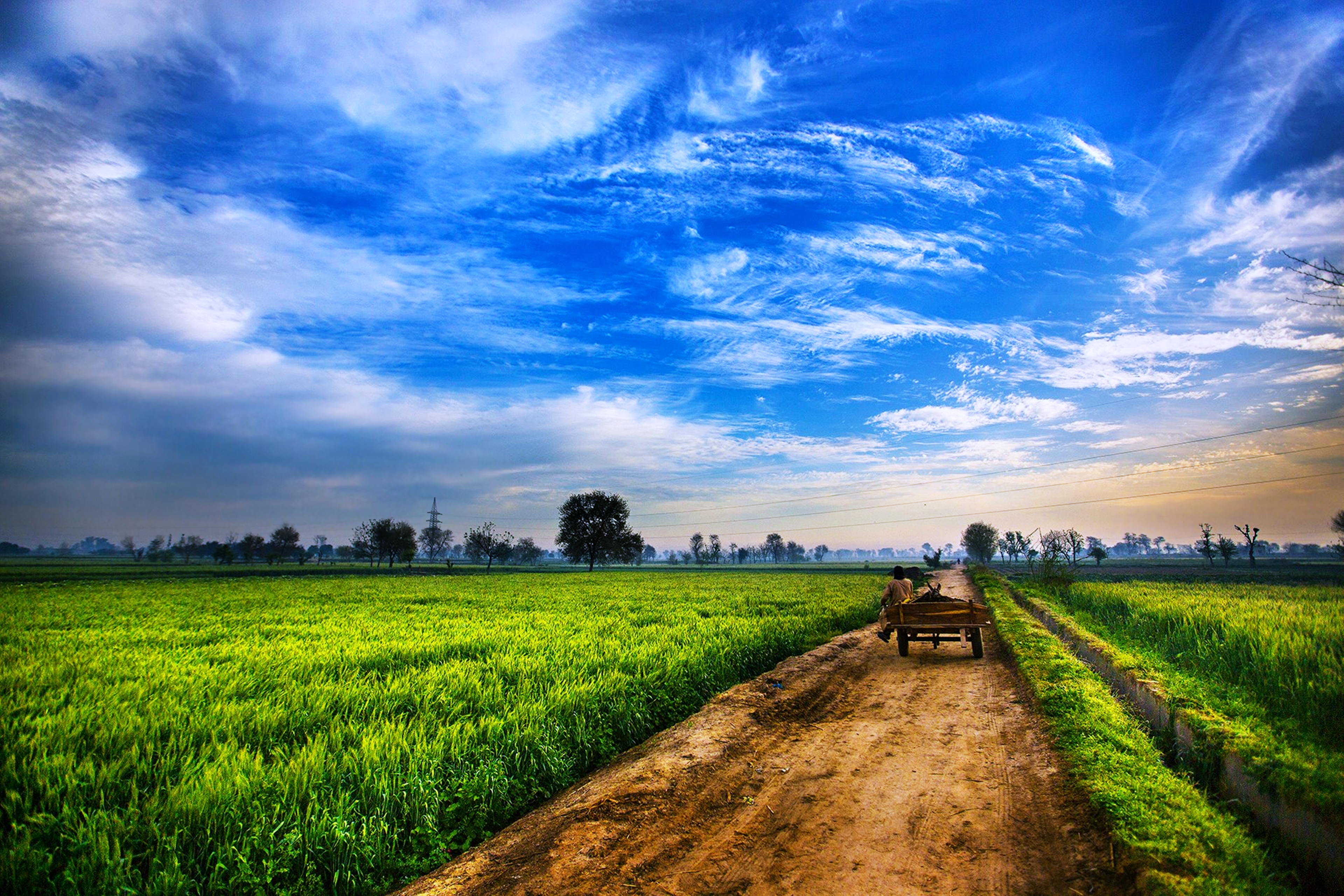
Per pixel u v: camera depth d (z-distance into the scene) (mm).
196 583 43281
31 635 16328
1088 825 5238
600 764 7977
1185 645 11328
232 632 16969
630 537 95938
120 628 18000
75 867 4641
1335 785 4516
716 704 10039
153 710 8312
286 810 5574
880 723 9258
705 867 5145
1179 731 6660
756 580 51562
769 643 14977
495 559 166000
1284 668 8297
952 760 7383
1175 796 5273
